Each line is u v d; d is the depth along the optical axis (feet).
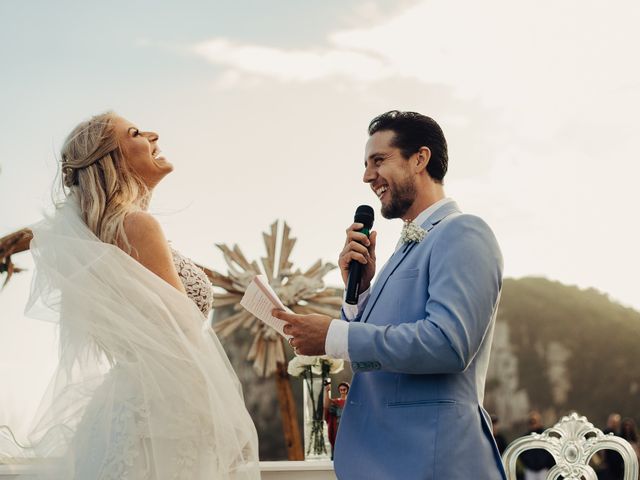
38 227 8.48
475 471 7.20
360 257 8.29
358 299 8.50
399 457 7.29
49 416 7.99
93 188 8.69
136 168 8.98
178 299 8.30
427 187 8.15
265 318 7.82
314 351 7.45
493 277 7.39
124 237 8.47
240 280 19.24
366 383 7.79
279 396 19.79
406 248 8.05
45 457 7.85
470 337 7.11
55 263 8.24
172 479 7.77
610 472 21.08
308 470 11.21
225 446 8.04
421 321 7.19
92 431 7.88
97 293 8.08
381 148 8.15
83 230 8.41
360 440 7.60
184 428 7.89
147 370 7.92
